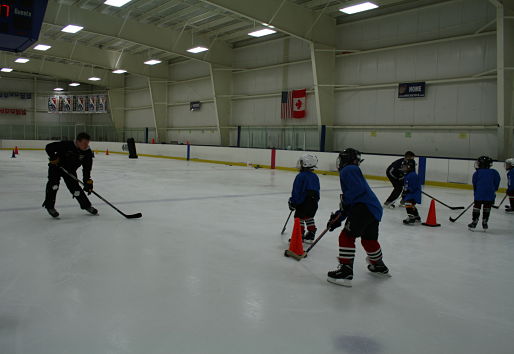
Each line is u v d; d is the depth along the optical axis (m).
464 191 10.32
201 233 4.75
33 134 27.56
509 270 3.66
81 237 4.37
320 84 14.64
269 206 6.89
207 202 7.11
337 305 2.75
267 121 17.94
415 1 12.88
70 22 13.64
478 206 5.36
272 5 12.51
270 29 13.38
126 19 14.89
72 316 2.45
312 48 14.22
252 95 18.36
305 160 4.14
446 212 6.93
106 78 25.80
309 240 4.40
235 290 2.97
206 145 20.34
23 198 6.94
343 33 14.79
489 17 11.35
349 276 3.12
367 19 14.05
